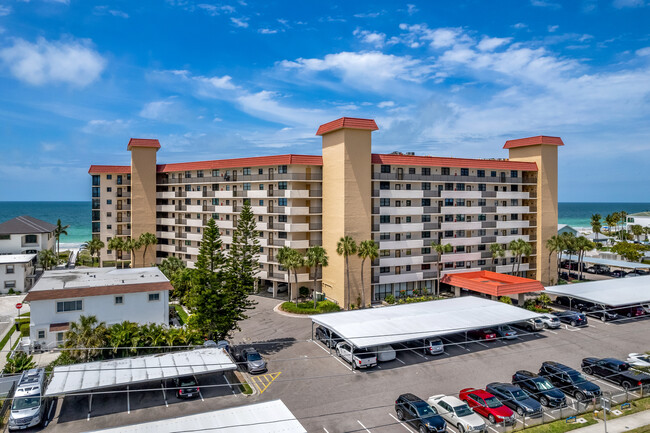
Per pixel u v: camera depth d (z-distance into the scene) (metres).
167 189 81.44
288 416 24.27
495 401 29.36
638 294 54.34
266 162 63.47
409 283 65.94
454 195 67.06
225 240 70.81
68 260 93.19
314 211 63.09
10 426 26.64
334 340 42.56
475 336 45.47
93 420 28.23
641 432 26.30
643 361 36.84
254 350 38.66
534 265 73.56
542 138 71.19
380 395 32.12
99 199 84.44
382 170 62.06
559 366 34.41
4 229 77.19
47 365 36.88
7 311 55.47
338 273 58.94
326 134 61.94
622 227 129.00
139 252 78.00
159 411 29.50
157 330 38.00
